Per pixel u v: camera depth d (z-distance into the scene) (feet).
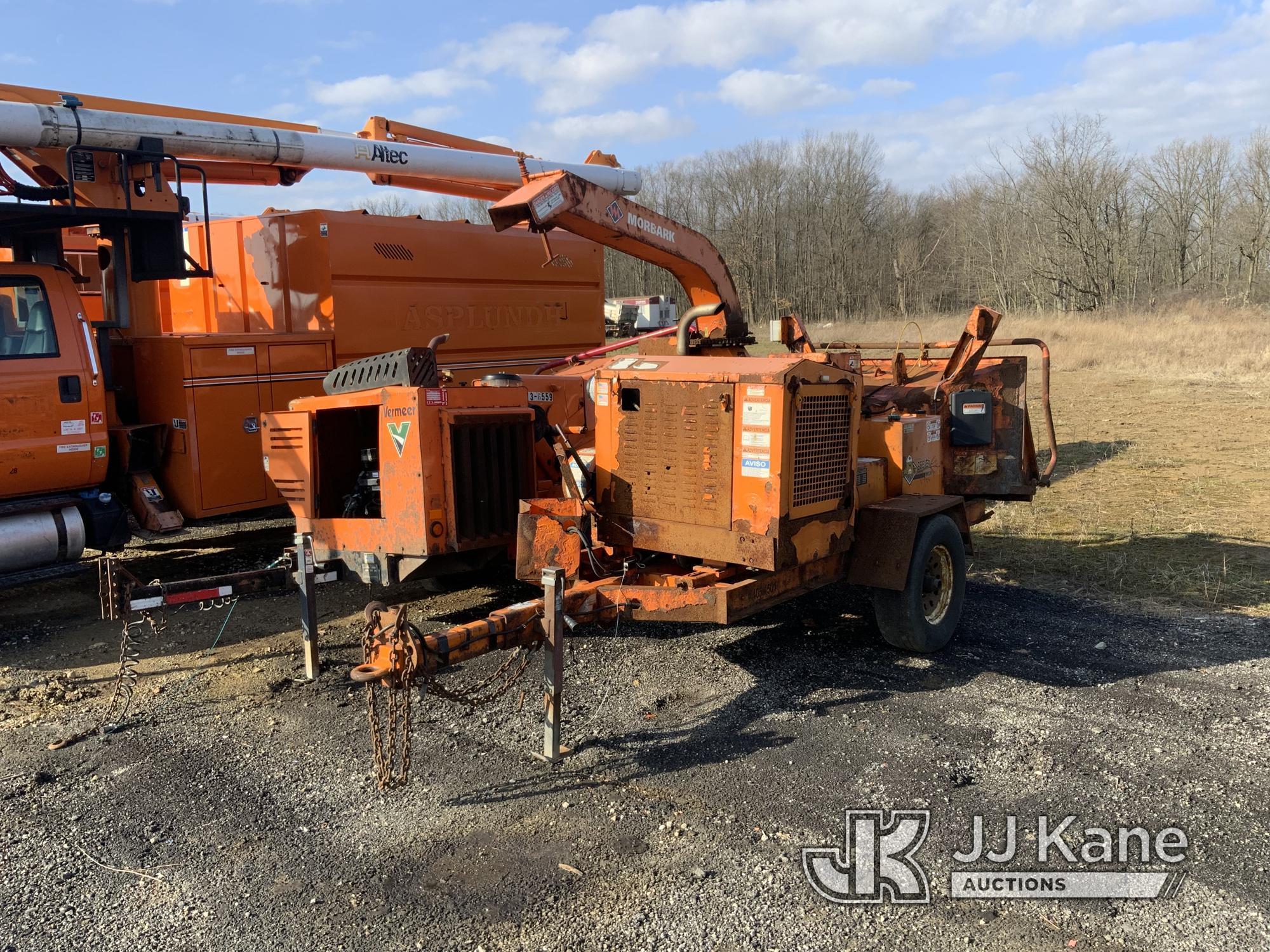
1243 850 12.18
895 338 146.30
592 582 16.98
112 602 17.06
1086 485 37.86
